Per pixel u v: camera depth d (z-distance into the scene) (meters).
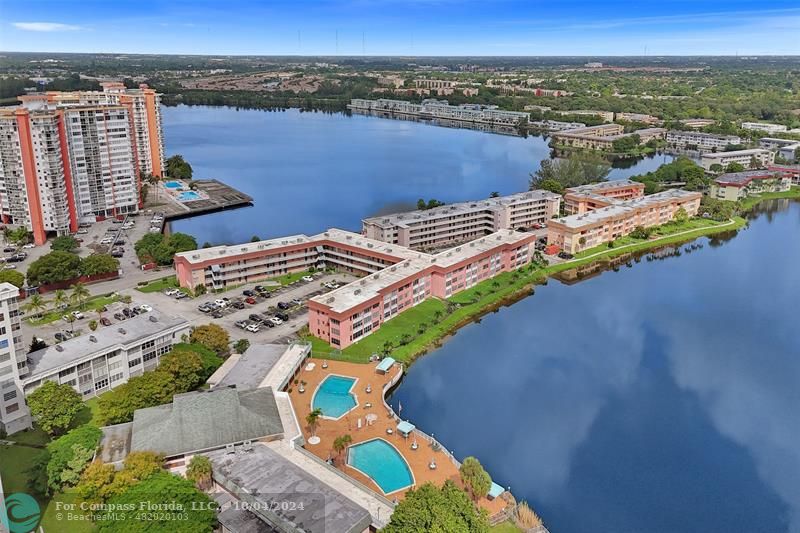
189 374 172.38
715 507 148.62
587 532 139.50
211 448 141.62
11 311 155.25
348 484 137.12
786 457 167.75
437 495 120.12
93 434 141.25
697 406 190.75
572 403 190.88
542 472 159.12
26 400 157.12
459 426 177.25
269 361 189.25
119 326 192.38
